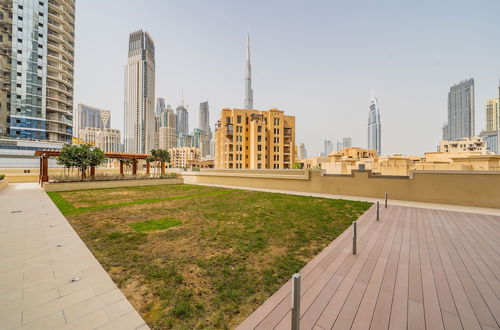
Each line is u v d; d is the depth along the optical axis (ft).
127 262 14.69
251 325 8.45
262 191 55.83
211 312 9.46
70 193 51.29
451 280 11.89
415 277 12.22
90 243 18.33
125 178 73.20
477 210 31.17
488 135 546.26
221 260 14.96
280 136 215.51
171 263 14.52
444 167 102.78
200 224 24.21
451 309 9.37
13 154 138.72
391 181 41.98
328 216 27.78
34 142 152.25
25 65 165.17
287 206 34.71
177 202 38.86
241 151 209.05
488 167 83.92
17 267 13.78
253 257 15.46
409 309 9.37
